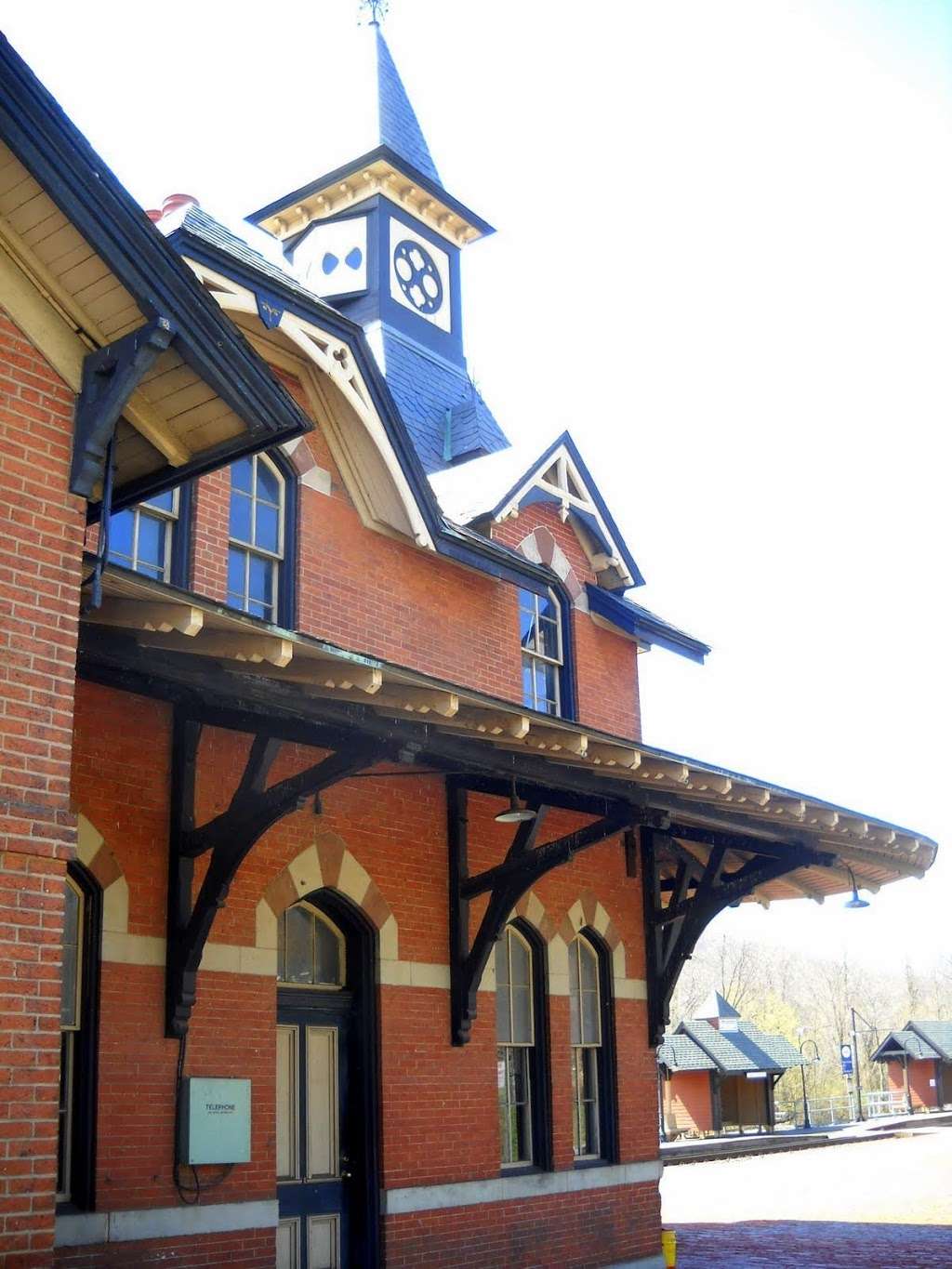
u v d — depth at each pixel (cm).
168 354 721
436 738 1002
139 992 988
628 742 1090
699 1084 5003
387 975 1210
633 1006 1536
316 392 1278
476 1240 1234
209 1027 1035
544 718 997
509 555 1403
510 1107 1359
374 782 1241
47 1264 622
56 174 671
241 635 800
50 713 672
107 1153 938
